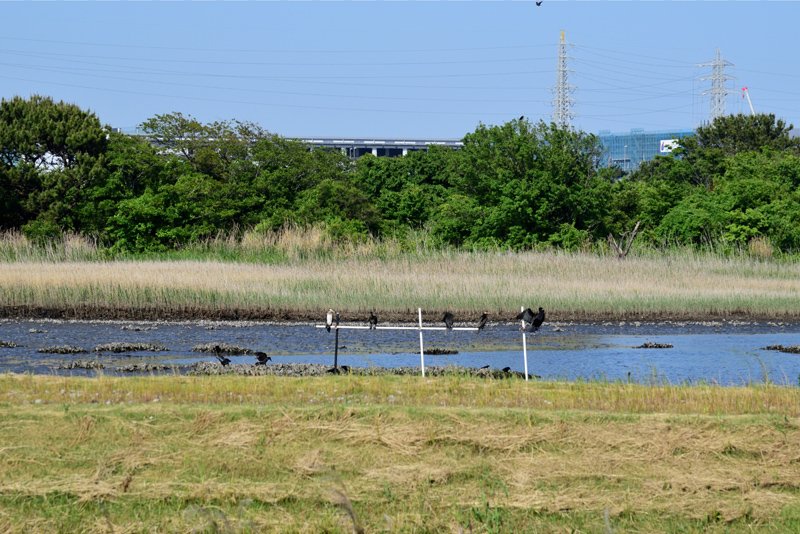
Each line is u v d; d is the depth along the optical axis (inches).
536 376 1114.7
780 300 1988.2
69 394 824.9
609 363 1365.7
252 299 1866.4
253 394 829.2
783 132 4815.5
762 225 2842.0
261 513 573.3
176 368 1168.2
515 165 2967.5
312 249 2454.5
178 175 2940.5
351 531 546.9
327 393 838.5
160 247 2637.8
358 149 7844.5
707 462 675.4
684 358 1425.9
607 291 2003.0
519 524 565.0
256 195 3043.8
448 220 2854.3
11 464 652.7
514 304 1882.4
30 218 2883.9
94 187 2800.2
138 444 686.5
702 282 2204.7
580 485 631.8
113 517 570.9
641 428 725.9
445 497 601.0
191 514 557.0
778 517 586.2
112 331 1646.2
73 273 1984.5
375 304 1857.8
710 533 564.1
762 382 1136.8
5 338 1541.6
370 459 667.4
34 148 2901.1
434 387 871.1
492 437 701.3
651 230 3034.0
